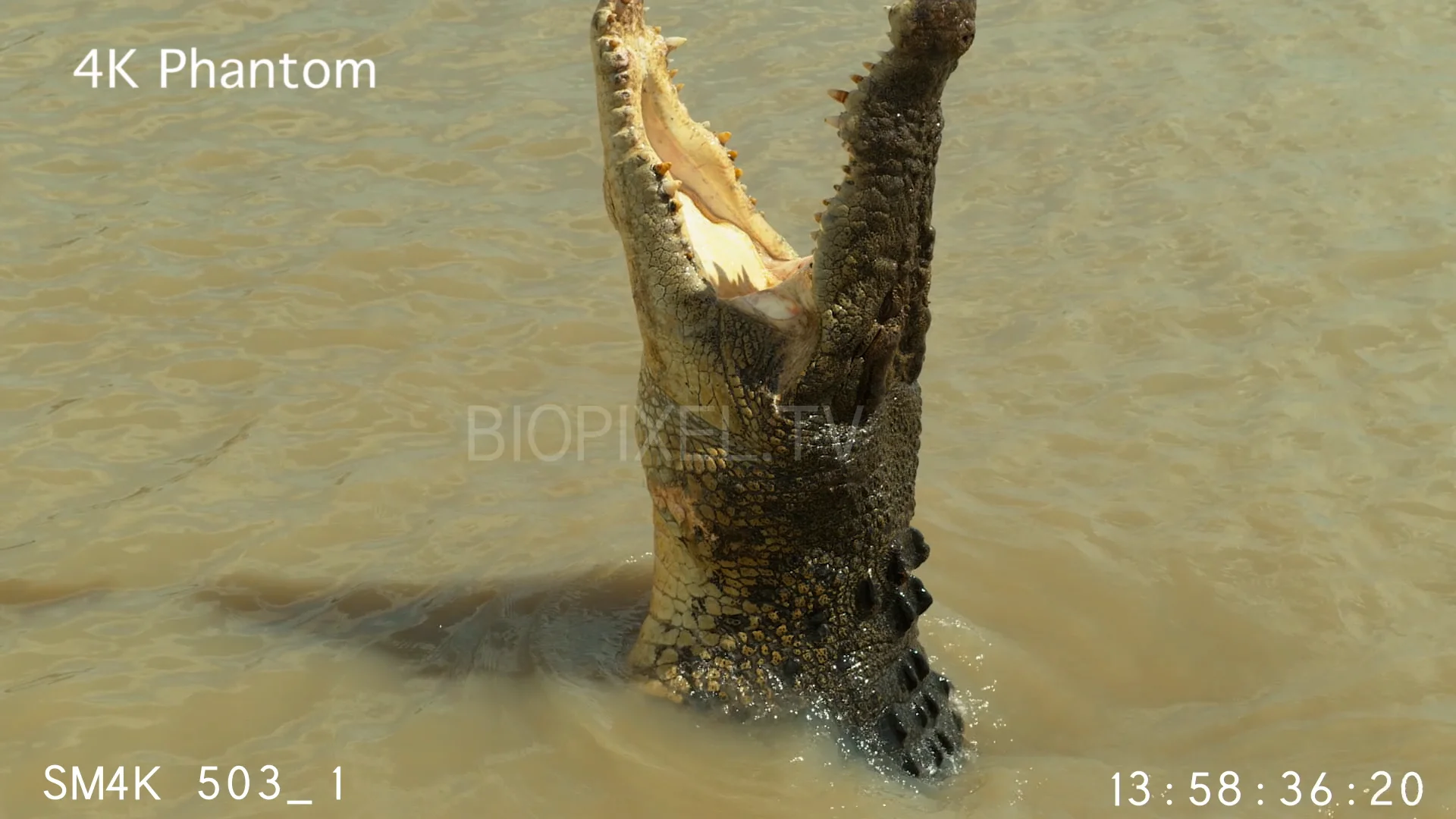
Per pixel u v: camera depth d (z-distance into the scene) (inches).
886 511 245.3
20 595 262.8
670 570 247.6
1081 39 404.8
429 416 291.6
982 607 268.7
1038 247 323.3
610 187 239.3
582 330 306.2
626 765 243.9
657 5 414.6
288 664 255.0
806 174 333.7
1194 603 268.4
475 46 390.0
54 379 293.1
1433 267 315.3
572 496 280.4
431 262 316.8
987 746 253.4
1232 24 411.2
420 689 252.5
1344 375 298.0
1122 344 305.1
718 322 237.6
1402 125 354.0
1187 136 352.5
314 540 272.5
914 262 237.1
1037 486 283.7
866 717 247.4
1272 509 279.1
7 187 327.3
